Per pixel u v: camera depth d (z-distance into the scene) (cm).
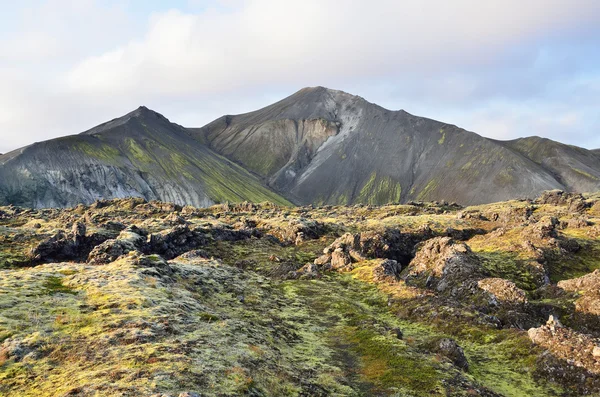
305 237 13212
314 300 6347
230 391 2486
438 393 3247
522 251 9256
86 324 3278
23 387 2331
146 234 10300
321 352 4141
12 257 8519
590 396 3588
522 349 4481
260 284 6888
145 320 3428
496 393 3556
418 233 12875
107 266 5309
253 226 15062
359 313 5609
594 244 10125
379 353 4122
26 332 3006
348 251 9769
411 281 8156
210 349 3109
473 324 5350
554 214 16038
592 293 5838
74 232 9438
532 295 6706
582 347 4100
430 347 4484
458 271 7538
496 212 16662
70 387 2267
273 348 3809
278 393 2762
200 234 11694
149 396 2188
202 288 5494
